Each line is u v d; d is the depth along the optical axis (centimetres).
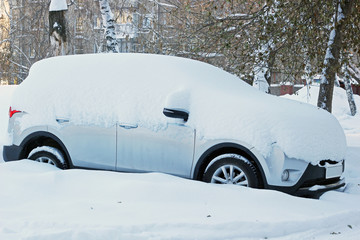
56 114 645
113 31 1537
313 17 1045
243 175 551
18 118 669
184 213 450
